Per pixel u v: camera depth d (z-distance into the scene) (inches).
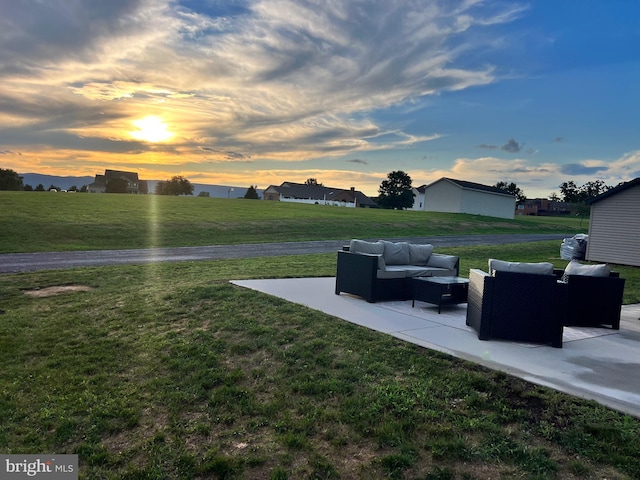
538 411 119.3
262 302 245.1
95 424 122.9
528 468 94.4
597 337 199.0
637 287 370.9
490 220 1499.8
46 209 985.5
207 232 860.0
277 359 164.1
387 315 226.7
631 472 91.9
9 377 155.7
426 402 125.4
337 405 127.0
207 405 132.0
